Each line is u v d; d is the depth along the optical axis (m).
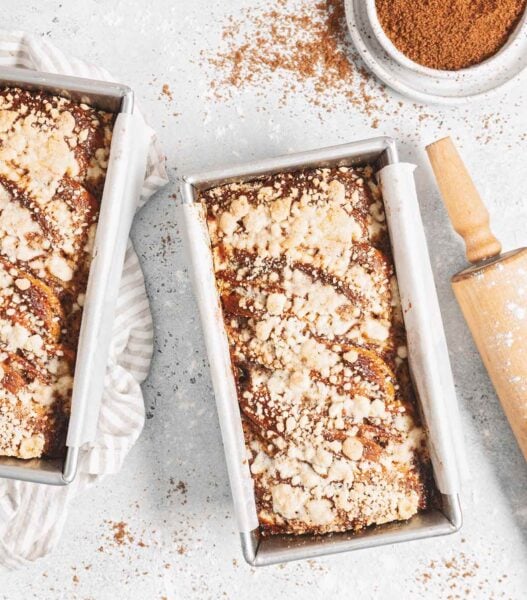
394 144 0.59
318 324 0.60
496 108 0.68
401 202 0.59
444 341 0.63
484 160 0.68
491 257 0.64
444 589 0.68
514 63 0.66
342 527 0.60
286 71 0.68
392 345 0.60
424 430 0.60
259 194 0.61
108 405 0.66
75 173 0.61
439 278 0.68
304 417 0.60
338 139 0.68
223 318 0.61
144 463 0.69
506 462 0.68
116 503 0.70
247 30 0.69
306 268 0.60
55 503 0.67
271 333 0.60
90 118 0.62
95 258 0.60
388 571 0.69
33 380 0.61
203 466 0.69
